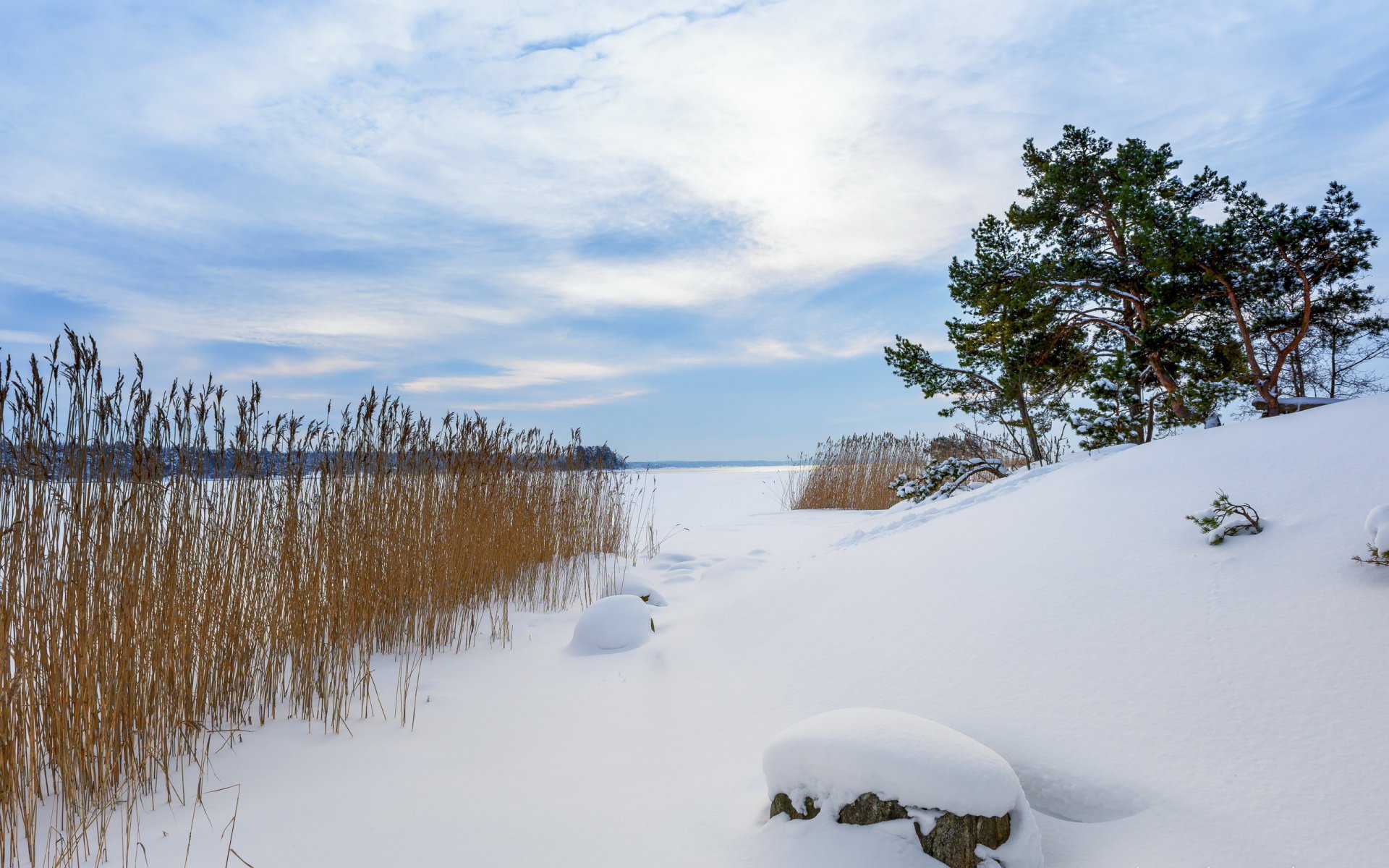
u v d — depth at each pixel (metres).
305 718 3.74
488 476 6.92
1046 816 2.39
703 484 27.19
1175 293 8.96
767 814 2.57
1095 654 3.01
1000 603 3.65
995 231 10.33
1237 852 1.99
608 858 2.43
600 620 5.15
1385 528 2.91
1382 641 2.56
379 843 2.55
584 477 9.10
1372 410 4.62
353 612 4.49
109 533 3.05
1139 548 3.77
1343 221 8.05
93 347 3.00
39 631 2.81
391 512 5.31
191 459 3.54
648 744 3.38
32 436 2.80
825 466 15.51
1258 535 3.51
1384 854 1.86
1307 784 2.13
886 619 3.91
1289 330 9.23
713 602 5.75
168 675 3.22
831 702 3.36
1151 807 2.25
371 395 5.04
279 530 4.22
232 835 2.57
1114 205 9.78
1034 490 5.46
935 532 5.12
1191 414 9.09
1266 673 2.60
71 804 2.63
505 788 2.96
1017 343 10.01
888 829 2.25
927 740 2.37
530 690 4.26
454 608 5.54
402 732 3.59
